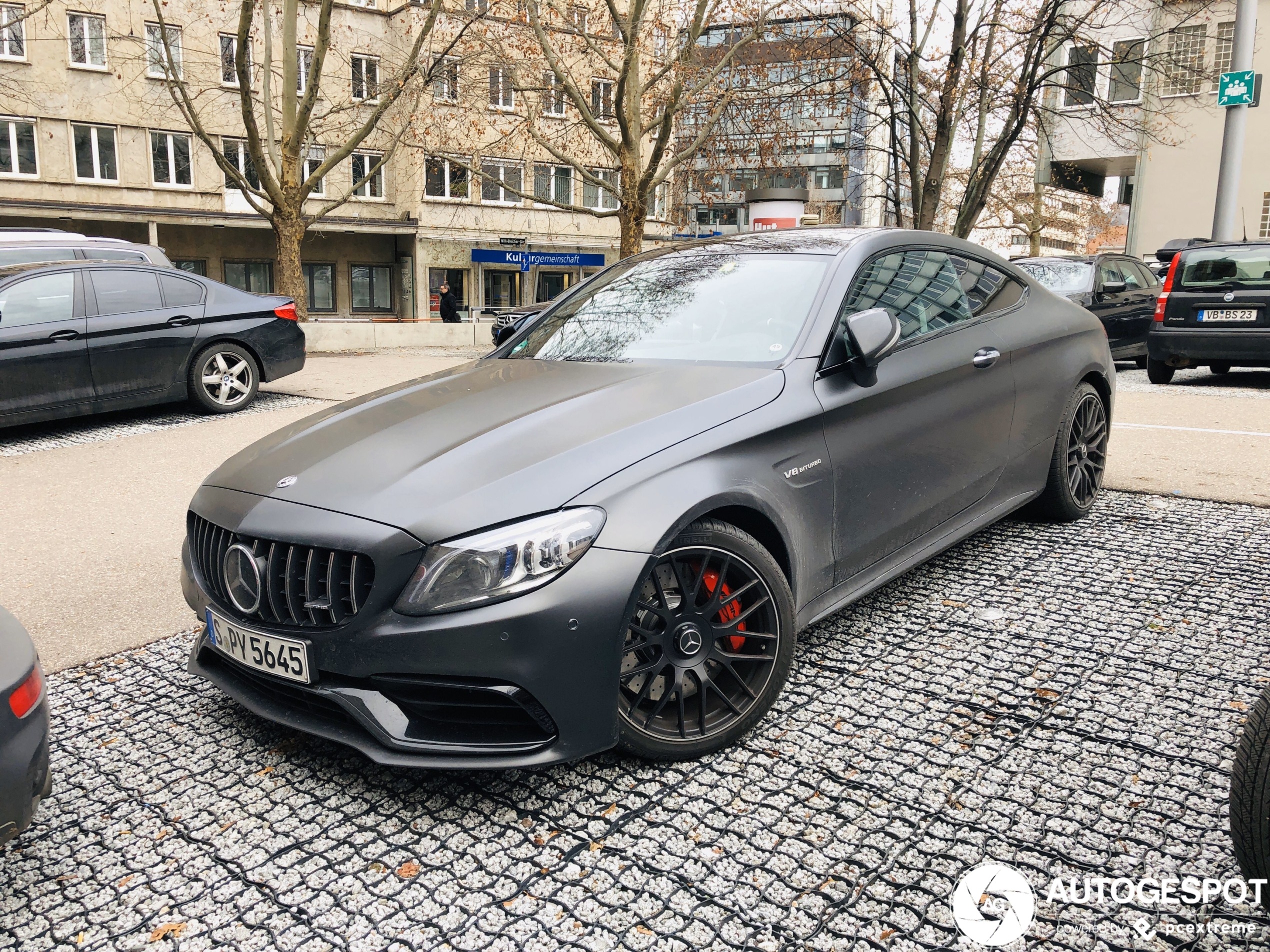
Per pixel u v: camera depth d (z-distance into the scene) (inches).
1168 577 157.8
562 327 154.1
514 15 816.9
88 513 231.8
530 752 94.6
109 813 101.7
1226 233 594.9
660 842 91.8
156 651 147.6
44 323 330.6
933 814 94.5
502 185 848.9
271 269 1398.9
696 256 160.6
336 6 1310.3
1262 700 74.0
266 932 82.1
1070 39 762.2
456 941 79.7
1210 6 1003.3
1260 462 237.9
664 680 103.8
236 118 1294.3
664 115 738.8
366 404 135.5
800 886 84.7
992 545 177.8
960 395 145.5
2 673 80.9
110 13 1199.6
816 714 115.6
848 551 125.1
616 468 100.7
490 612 91.9
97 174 1232.2
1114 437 279.4
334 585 96.6
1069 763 102.8
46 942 82.1
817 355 125.0
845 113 857.5
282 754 113.2
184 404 401.1
